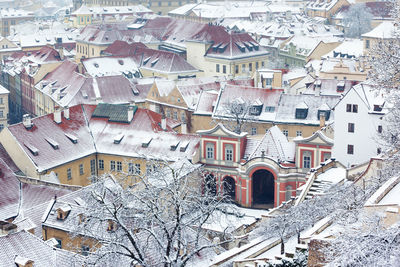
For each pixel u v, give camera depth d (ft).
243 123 424.05
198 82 527.40
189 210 179.52
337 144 342.64
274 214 262.26
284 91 472.03
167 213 182.50
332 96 415.85
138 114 388.98
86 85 512.22
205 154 367.86
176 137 373.20
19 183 297.74
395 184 162.81
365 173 240.12
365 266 105.40
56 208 250.16
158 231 184.55
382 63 206.49
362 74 518.37
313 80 505.66
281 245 206.90
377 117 330.95
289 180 348.38
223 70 629.51
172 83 503.61
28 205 287.07
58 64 595.47
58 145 362.12
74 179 365.20
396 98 204.54
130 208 171.83
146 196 170.30
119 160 372.17
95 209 168.35
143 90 529.45
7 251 190.70
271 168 347.56
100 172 380.99
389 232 108.78
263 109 428.15
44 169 340.18
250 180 354.95
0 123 554.05
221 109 437.99
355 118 336.49
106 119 391.24
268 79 494.59
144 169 364.38
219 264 203.41
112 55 624.18
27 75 597.93
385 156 230.48
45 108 554.05
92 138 383.24
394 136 210.38
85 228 175.32
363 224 126.52
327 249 125.70
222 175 365.81
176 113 477.77
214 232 240.12
